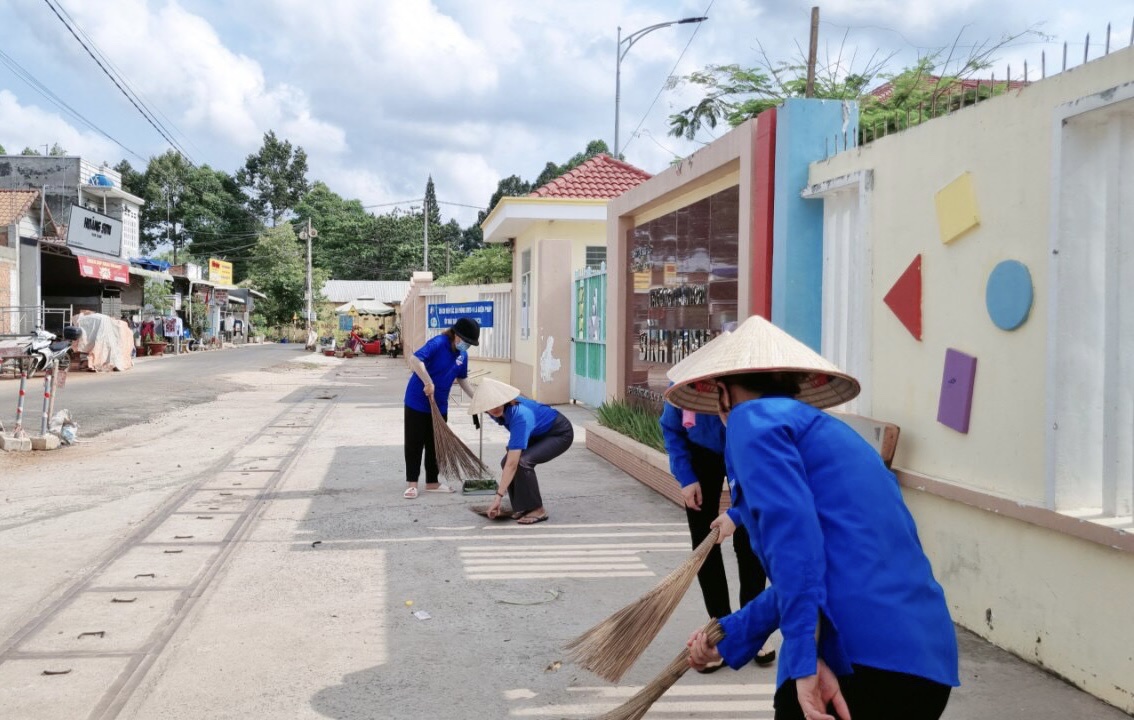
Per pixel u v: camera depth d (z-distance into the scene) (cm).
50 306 3123
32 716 346
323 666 400
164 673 390
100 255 3011
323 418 1398
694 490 423
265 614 469
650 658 416
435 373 774
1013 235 408
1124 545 336
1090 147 375
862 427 518
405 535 638
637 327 1032
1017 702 356
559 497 770
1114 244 362
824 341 602
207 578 532
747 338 256
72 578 530
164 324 3569
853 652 207
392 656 412
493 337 1919
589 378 1495
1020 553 400
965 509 438
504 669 398
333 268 7669
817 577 205
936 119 464
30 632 440
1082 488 377
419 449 776
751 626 244
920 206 477
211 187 8169
